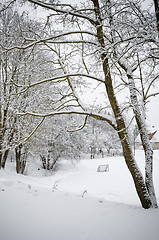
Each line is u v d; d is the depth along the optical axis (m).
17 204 3.95
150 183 4.63
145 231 2.70
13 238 2.44
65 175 18.20
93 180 15.12
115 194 9.91
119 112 4.79
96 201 4.62
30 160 19.73
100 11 4.65
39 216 3.33
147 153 4.88
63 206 4.03
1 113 10.70
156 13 3.52
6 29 7.98
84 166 22.44
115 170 18.09
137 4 4.23
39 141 15.84
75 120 12.07
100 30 4.76
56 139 19.98
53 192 5.40
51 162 24.03
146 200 4.26
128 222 3.13
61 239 2.45
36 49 8.57
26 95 10.45
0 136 10.13
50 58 9.37
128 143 4.64
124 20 4.44
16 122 10.48
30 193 5.03
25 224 2.94
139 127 4.96
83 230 2.77
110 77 4.89
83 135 23.14
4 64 9.73
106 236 2.54
